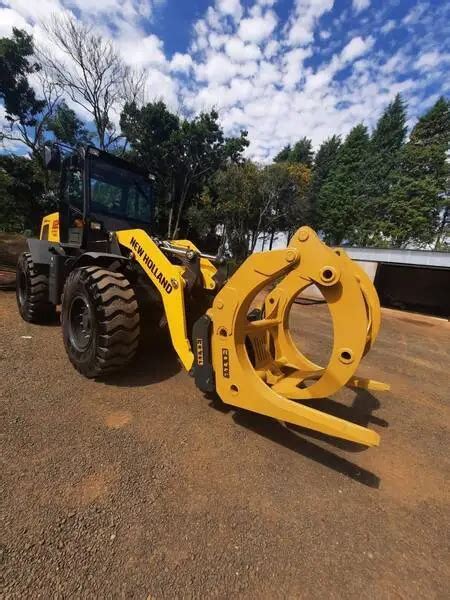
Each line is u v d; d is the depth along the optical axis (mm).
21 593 1116
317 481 1888
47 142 3832
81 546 1308
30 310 4141
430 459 2287
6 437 1939
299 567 1330
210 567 1284
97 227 3637
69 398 2482
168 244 2959
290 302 2818
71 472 1712
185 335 2518
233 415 2475
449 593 1291
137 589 1170
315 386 1979
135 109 17922
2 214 18016
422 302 18219
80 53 15805
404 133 31141
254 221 19703
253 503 1650
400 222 26188
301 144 35438
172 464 1872
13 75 18625
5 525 1360
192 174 19891
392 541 1523
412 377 4203
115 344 2621
